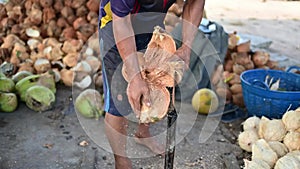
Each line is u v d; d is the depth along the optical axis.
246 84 2.55
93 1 3.48
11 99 2.70
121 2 1.53
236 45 3.27
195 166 2.23
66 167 2.17
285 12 6.50
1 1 4.09
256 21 5.72
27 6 3.56
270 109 2.49
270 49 4.36
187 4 1.79
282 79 2.79
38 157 2.25
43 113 2.75
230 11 6.31
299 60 4.03
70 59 3.15
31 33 3.41
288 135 2.20
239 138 2.36
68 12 3.50
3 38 3.48
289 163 1.97
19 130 2.52
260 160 2.04
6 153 2.27
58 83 3.18
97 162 2.23
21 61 3.22
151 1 1.71
